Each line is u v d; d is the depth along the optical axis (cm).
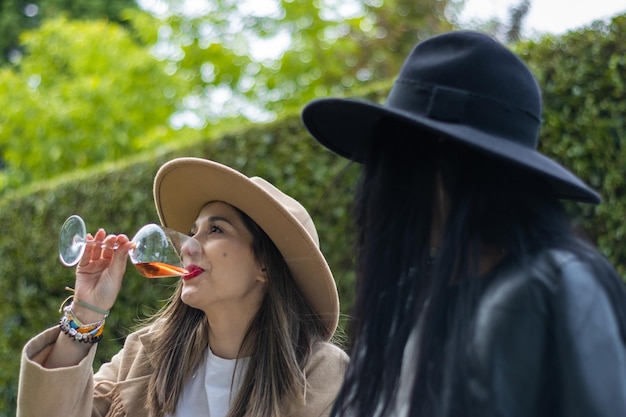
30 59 1187
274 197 231
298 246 233
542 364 117
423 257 132
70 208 656
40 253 668
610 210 375
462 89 133
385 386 130
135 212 617
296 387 225
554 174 125
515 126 133
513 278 122
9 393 669
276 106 1141
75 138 1125
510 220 128
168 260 219
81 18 1848
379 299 134
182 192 245
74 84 1139
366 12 1120
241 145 553
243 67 1152
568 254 121
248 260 233
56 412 213
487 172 131
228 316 232
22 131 1130
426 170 134
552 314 118
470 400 118
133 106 1153
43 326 664
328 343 242
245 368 229
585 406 111
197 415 229
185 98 1175
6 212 696
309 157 513
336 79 1122
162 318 247
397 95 140
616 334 115
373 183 139
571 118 393
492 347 119
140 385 234
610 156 378
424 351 125
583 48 391
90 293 219
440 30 1000
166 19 1155
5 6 1936
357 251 141
